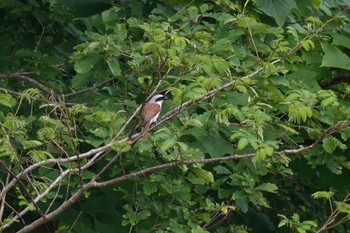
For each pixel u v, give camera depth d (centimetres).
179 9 1289
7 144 945
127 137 1022
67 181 1116
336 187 1402
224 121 988
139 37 1285
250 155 982
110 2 1426
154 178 1117
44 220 1003
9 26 1555
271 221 1681
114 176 1259
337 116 1112
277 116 1277
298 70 1241
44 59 1359
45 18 1523
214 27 1184
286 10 1250
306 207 1744
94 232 1304
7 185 1030
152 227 1191
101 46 1112
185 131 1036
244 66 1128
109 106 1145
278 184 1698
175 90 974
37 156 972
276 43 1121
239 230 1217
